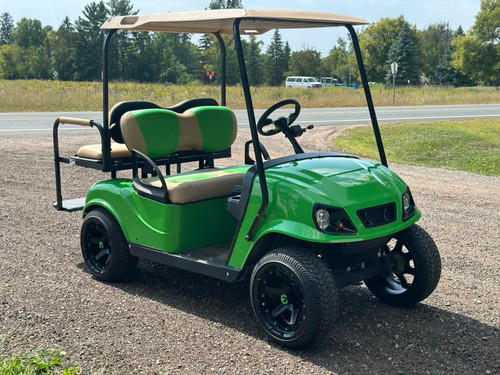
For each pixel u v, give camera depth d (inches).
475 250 231.1
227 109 216.7
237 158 442.3
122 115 191.8
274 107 169.5
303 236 139.2
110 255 187.2
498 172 490.3
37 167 386.9
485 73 2861.7
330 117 831.1
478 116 866.1
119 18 182.4
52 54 4045.3
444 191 344.8
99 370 133.1
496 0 2787.9
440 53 4028.1
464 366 139.2
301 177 148.3
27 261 209.8
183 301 175.9
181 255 169.9
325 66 4060.0
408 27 3351.4
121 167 200.4
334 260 155.8
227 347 146.3
